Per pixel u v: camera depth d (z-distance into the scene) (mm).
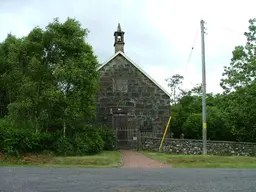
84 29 20359
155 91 26938
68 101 18500
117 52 26953
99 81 26141
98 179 10633
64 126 19391
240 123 27766
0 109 25797
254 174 12734
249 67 25828
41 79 18656
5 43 26891
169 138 24359
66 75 18406
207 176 11961
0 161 15219
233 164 17000
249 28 26484
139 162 17266
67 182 9875
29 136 16984
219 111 32875
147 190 8867
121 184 9711
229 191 8914
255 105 25625
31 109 18406
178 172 13211
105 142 23250
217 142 22875
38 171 12414
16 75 19250
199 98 43250
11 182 9672
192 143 22734
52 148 17734
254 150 23375
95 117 24656
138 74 26969
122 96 26562
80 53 20125
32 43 19156
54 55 19609
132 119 26375
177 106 39875
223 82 28562
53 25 19625
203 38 21266
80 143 18719
